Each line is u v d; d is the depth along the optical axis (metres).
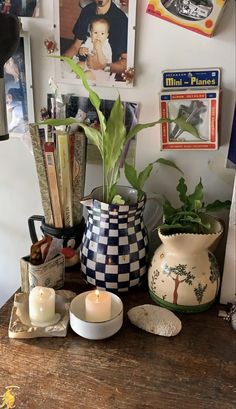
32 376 0.73
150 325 0.84
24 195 1.14
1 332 0.83
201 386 0.72
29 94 1.01
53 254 0.93
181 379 0.74
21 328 0.81
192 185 1.00
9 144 1.08
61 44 0.96
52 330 0.82
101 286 0.93
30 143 1.05
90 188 1.07
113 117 0.86
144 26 0.90
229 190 0.98
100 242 0.91
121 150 0.91
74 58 0.96
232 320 0.86
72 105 0.99
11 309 0.90
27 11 0.95
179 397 0.70
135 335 0.84
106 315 0.82
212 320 0.88
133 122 0.98
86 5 0.91
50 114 0.99
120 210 0.88
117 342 0.82
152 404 0.69
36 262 0.91
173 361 0.78
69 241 1.02
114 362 0.77
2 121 0.82
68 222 1.00
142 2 0.89
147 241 0.96
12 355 0.78
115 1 0.90
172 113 0.93
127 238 0.91
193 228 0.87
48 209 1.00
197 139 0.94
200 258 0.87
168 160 0.97
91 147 1.02
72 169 0.96
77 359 0.77
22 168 1.10
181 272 0.86
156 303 0.92
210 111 0.91
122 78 0.95
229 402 0.70
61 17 0.94
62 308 0.87
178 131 0.94
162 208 1.03
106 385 0.72
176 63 0.91
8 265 1.24
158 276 0.89
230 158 0.93
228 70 0.89
